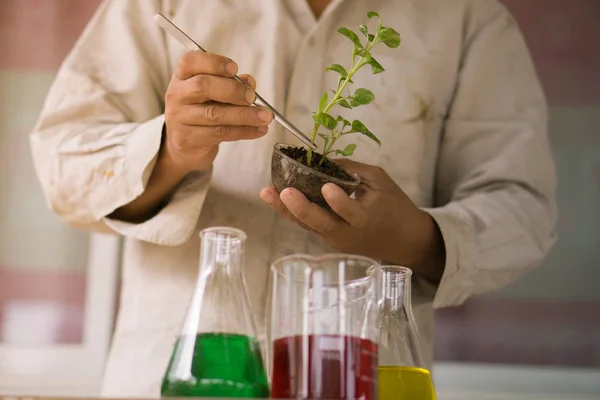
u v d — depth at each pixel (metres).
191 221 1.66
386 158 1.79
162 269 1.73
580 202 2.88
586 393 2.75
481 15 1.97
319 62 1.81
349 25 1.86
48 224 2.90
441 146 1.94
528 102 1.95
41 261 2.88
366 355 1.04
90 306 2.84
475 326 2.81
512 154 1.87
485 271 1.73
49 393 2.76
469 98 1.92
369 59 1.42
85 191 1.70
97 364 2.80
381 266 1.27
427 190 1.86
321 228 1.49
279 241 1.73
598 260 2.84
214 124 1.46
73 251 2.88
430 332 1.80
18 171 2.94
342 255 1.06
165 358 1.67
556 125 2.94
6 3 3.03
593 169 2.90
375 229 1.54
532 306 2.82
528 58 2.01
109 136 1.72
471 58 1.93
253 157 1.76
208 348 1.09
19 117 2.97
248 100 1.44
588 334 2.79
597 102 2.94
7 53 3.01
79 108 1.80
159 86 1.87
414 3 1.91
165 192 1.70
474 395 2.74
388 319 1.23
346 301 1.04
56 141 1.75
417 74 1.84
